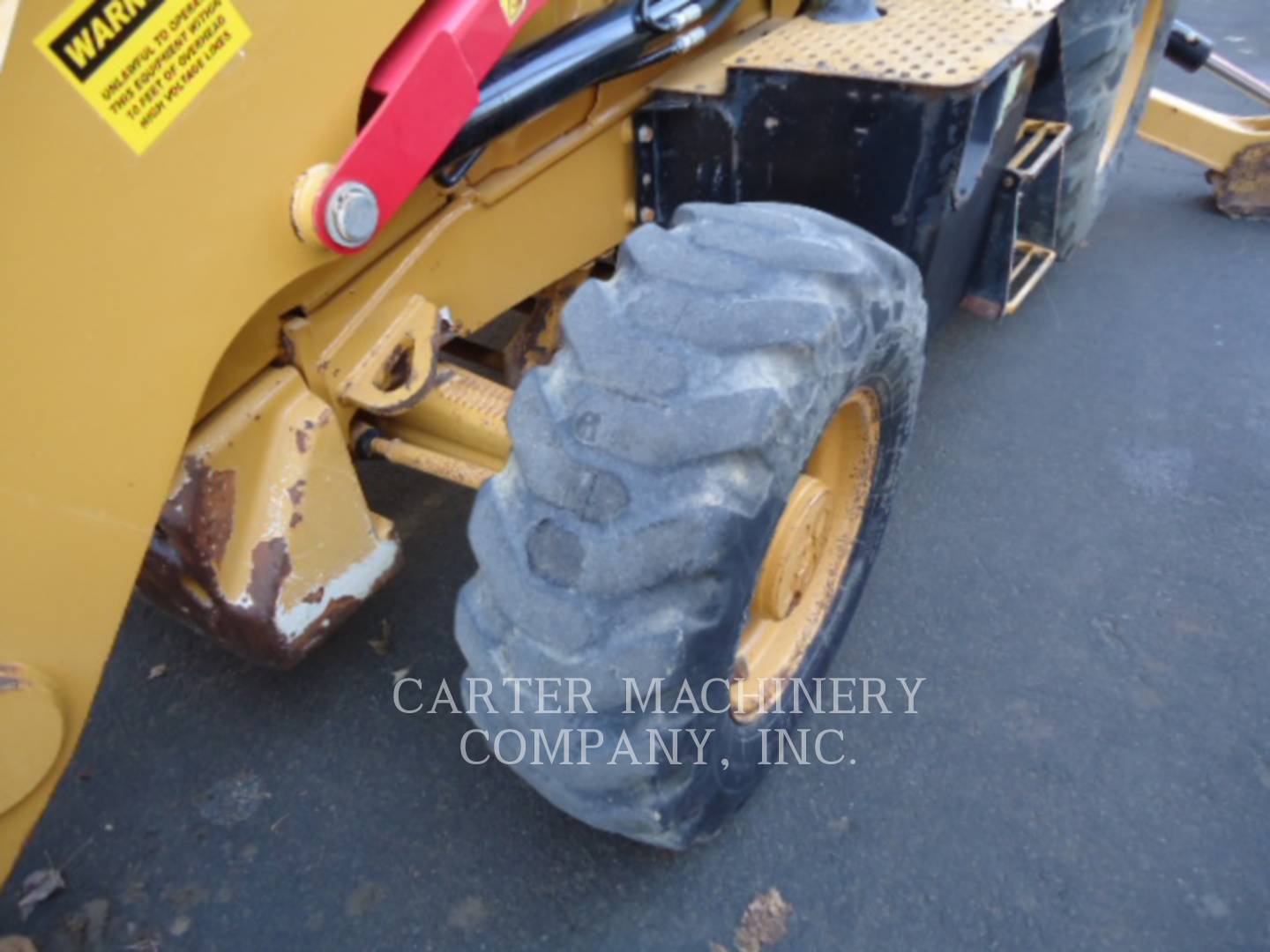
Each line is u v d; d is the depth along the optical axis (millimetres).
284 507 1406
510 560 1223
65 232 983
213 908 1727
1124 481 2588
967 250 1967
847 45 1638
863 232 1430
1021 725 1975
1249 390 2918
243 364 1371
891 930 1653
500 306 1727
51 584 1104
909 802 1841
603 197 1854
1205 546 2385
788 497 1278
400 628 2246
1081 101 2584
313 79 1141
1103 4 2438
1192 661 2100
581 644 1182
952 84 1456
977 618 2211
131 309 1065
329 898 1733
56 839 1840
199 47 1022
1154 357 3074
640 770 1280
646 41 1559
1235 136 3693
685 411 1157
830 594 1871
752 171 1729
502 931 1673
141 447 1131
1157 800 1835
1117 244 3725
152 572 1455
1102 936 1636
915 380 1694
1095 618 2203
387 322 1518
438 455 1643
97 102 961
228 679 2143
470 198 1572
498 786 1903
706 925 1668
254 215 1145
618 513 1157
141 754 1991
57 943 1678
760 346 1193
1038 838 1778
